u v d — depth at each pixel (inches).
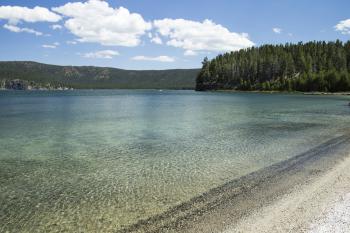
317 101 4069.9
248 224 492.4
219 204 581.9
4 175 792.9
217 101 4192.9
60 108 3004.4
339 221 485.4
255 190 648.4
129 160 935.0
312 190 628.1
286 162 872.9
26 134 1398.9
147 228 500.7
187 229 488.4
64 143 1194.0
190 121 1839.3
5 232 498.0
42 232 498.0
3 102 4212.6
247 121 1829.5
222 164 874.8
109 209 579.5
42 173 810.8
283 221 494.6
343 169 775.7
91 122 1820.9
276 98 5064.0
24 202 617.9
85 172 816.9
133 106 3262.8
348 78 7007.9
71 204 606.2
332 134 1334.9
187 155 989.2
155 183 722.8
